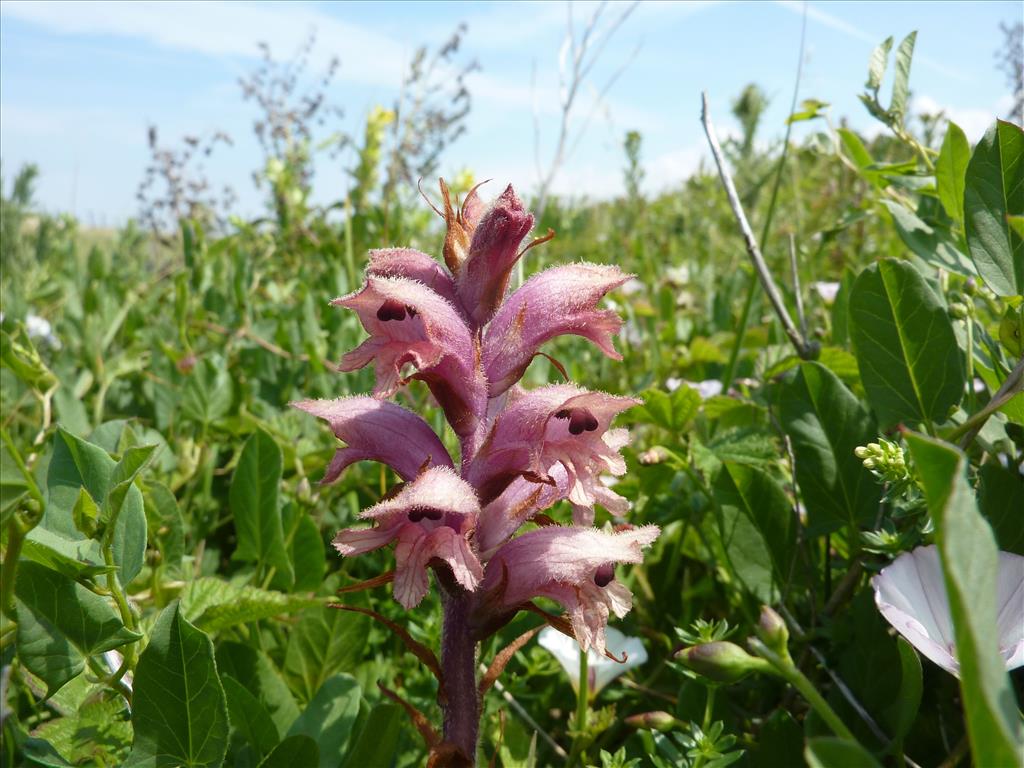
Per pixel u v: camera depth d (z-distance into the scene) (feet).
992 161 0.55
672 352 1.16
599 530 0.41
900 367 0.57
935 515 0.25
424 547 0.38
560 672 0.66
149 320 1.31
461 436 0.42
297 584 0.65
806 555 0.62
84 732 0.44
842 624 0.55
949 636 0.43
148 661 0.38
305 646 0.57
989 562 0.25
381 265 0.43
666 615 0.73
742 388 0.93
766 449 0.70
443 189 0.44
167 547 0.54
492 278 0.42
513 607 0.40
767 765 0.48
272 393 1.13
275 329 1.21
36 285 1.62
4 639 0.38
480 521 0.41
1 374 0.94
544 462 0.41
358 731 0.48
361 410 0.43
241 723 0.46
